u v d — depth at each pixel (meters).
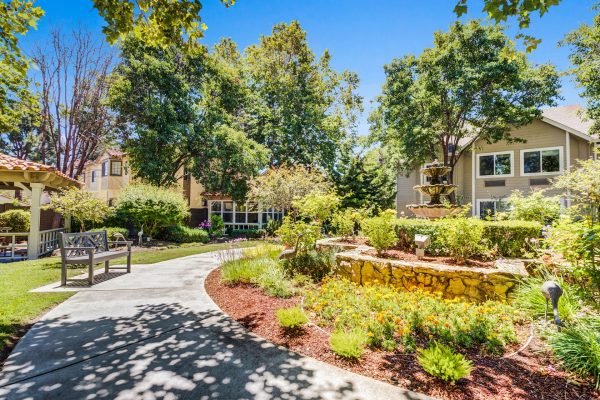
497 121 14.96
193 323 3.83
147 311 4.29
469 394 2.33
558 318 3.08
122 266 7.93
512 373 2.62
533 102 14.77
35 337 3.38
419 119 16.08
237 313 4.18
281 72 24.28
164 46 4.48
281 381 2.53
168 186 18.62
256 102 24.95
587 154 15.73
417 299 4.29
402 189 21.03
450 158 17.67
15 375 2.60
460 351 2.98
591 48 12.05
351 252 6.55
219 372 2.67
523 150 16.86
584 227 3.86
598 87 11.81
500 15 3.16
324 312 3.89
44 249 10.66
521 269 4.57
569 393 2.36
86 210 9.91
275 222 19.50
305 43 24.11
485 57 14.80
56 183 11.20
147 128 16.95
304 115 23.42
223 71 20.17
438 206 7.95
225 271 6.19
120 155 22.89
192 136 18.22
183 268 7.64
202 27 4.20
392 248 6.81
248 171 19.02
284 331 3.53
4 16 4.03
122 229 12.84
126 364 2.80
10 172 9.68
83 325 3.75
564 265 4.16
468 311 3.79
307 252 6.74
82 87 16.30
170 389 2.41
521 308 3.90
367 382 2.52
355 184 19.75
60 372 2.66
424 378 2.55
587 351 2.61
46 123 15.98
